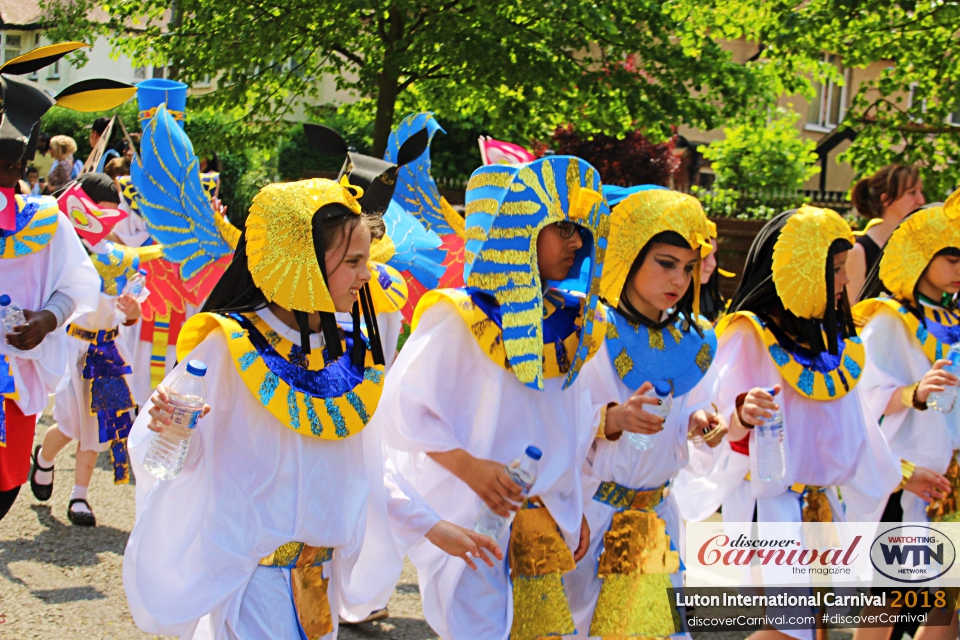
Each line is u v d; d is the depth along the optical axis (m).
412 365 4.42
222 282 3.88
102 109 4.78
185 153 6.73
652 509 4.96
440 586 4.49
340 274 3.74
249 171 27.23
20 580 6.30
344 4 14.65
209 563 3.64
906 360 6.09
